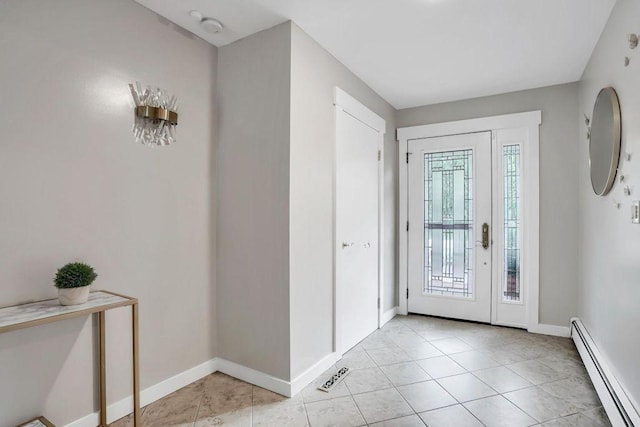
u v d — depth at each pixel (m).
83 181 1.70
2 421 1.45
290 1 1.90
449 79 3.01
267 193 2.15
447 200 3.62
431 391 2.12
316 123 2.34
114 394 1.82
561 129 3.09
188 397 2.04
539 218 3.16
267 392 2.10
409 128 3.77
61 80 1.61
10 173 1.46
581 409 1.91
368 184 3.12
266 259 2.16
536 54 2.54
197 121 2.28
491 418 1.83
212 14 2.03
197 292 2.27
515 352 2.72
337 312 2.54
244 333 2.26
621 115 1.84
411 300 3.79
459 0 1.91
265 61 2.18
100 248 1.77
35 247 1.53
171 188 2.11
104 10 1.77
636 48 1.59
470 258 3.51
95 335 1.75
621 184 1.81
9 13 1.45
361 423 1.79
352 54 2.54
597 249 2.33
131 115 1.90
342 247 2.64
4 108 1.44
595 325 2.37
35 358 1.54
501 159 3.36
